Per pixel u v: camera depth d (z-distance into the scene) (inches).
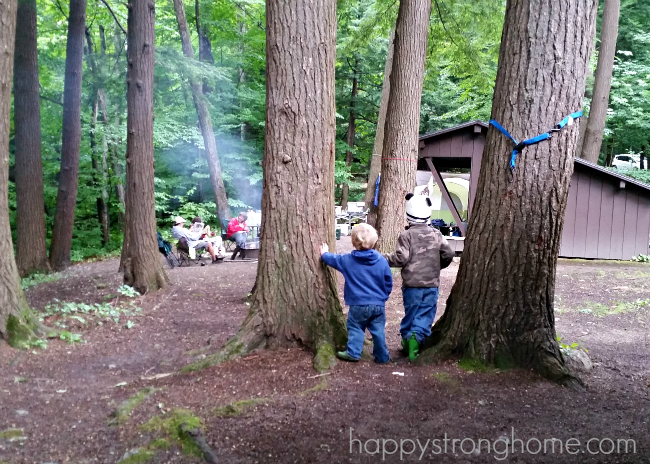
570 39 142.3
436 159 555.5
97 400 141.6
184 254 507.2
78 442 114.6
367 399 133.4
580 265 446.3
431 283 177.6
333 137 174.7
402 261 177.6
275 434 114.2
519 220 149.3
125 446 111.7
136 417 125.6
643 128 803.4
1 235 194.9
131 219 345.4
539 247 149.2
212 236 566.6
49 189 706.8
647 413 128.8
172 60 458.9
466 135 480.7
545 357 150.9
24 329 196.7
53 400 142.9
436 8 517.0
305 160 166.2
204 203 861.8
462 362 157.6
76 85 483.5
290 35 161.5
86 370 176.2
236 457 105.0
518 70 146.6
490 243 154.9
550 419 124.0
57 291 363.9
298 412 125.3
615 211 473.4
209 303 310.2
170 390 142.3
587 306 291.3
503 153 150.6
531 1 143.8
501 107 150.7
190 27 874.8
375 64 999.0
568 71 143.0
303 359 161.2
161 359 190.5
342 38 851.4
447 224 597.3
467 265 161.9
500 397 136.6
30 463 105.3
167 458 105.7
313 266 169.5
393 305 287.7
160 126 752.3
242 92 856.3
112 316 269.4
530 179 146.8
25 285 394.3
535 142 145.1
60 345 203.2
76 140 491.2
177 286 367.2
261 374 150.5
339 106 1047.6
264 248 172.1
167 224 851.4
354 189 1134.4
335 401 131.8
